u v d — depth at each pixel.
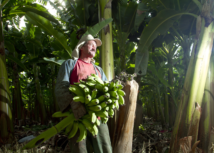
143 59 3.58
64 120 1.64
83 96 1.63
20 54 7.31
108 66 3.07
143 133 3.96
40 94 7.62
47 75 7.64
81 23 4.80
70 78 1.88
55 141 3.40
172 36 5.05
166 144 3.41
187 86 2.75
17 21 7.14
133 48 6.45
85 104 1.63
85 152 1.82
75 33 4.39
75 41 4.41
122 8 4.67
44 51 6.63
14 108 7.98
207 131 2.71
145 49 3.61
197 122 2.61
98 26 3.08
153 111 11.71
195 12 4.08
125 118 2.44
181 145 2.59
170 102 6.20
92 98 1.59
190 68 2.79
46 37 6.76
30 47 6.34
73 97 1.61
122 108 2.47
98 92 1.68
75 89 1.60
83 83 1.67
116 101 1.62
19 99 7.62
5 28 6.28
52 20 4.96
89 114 1.62
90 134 1.96
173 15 3.50
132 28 4.77
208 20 2.72
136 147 3.31
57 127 1.60
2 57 3.99
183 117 2.70
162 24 3.59
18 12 4.86
